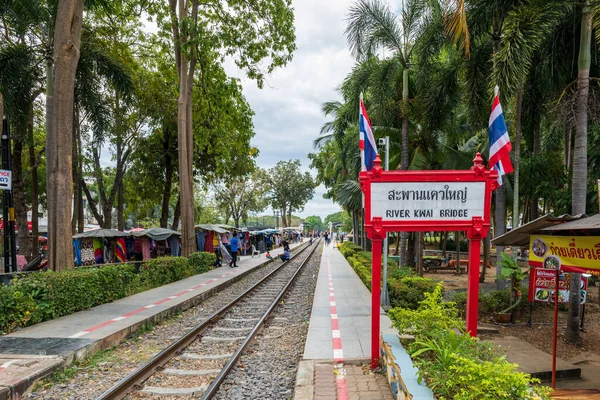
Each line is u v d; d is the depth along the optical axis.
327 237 52.19
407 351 5.05
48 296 8.24
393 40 13.77
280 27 18.56
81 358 6.22
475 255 5.52
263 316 9.36
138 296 11.34
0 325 7.06
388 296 10.47
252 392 5.19
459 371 3.47
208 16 19.62
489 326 9.18
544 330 9.08
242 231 33.50
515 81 8.81
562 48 10.14
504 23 9.59
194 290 12.56
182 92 17.92
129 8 18.19
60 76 9.94
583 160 8.55
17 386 4.83
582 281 9.05
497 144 7.56
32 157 18.42
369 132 7.80
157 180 25.69
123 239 17.55
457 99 13.91
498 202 12.98
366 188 5.62
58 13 9.93
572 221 5.29
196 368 6.11
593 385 5.91
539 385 5.91
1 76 13.20
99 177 21.61
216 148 23.83
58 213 9.86
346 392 4.81
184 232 18.17
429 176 5.55
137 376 5.44
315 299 11.32
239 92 20.77
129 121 20.98
